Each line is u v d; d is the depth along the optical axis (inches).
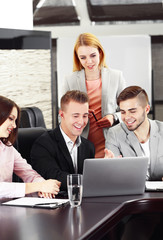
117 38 334.3
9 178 103.0
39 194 90.3
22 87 186.5
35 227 62.4
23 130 113.7
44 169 104.0
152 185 99.8
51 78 195.2
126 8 343.3
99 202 83.0
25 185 90.0
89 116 149.8
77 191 78.5
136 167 89.9
